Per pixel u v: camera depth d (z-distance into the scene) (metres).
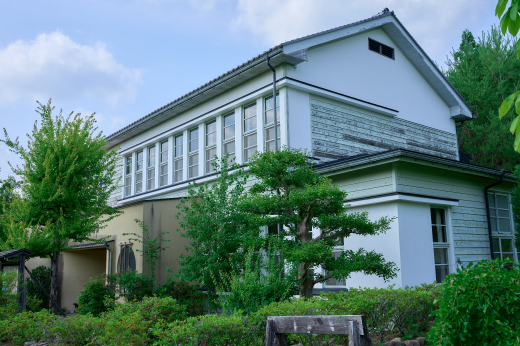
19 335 7.03
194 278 9.14
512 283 3.84
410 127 14.78
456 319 3.94
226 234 9.09
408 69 15.26
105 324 6.05
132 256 12.64
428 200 9.09
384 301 5.65
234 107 12.84
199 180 13.62
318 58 12.23
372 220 8.92
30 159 11.88
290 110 11.29
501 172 10.91
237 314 5.17
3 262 9.98
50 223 11.70
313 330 3.71
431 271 8.95
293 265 7.14
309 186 7.15
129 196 17.69
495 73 22.86
